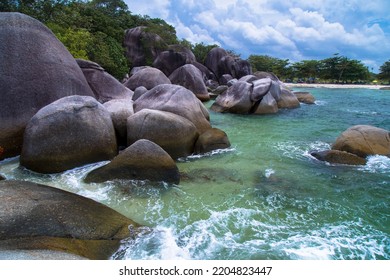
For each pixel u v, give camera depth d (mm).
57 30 15719
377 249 3838
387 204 5055
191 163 6887
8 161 6492
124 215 4445
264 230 4227
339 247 3867
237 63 34688
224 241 3945
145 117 6914
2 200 3475
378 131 7477
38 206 3494
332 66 50188
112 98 11844
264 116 13781
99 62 19031
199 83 20219
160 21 36062
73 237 3336
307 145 8680
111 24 27438
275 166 6820
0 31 7309
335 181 5965
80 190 5180
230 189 5523
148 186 5434
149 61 29000
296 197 5258
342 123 12289
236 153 7730
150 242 3812
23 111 7031
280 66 55219
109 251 3465
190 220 4438
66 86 8148
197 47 39375
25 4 16062
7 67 7074
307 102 19359
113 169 5543
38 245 3016
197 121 8383
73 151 6004
